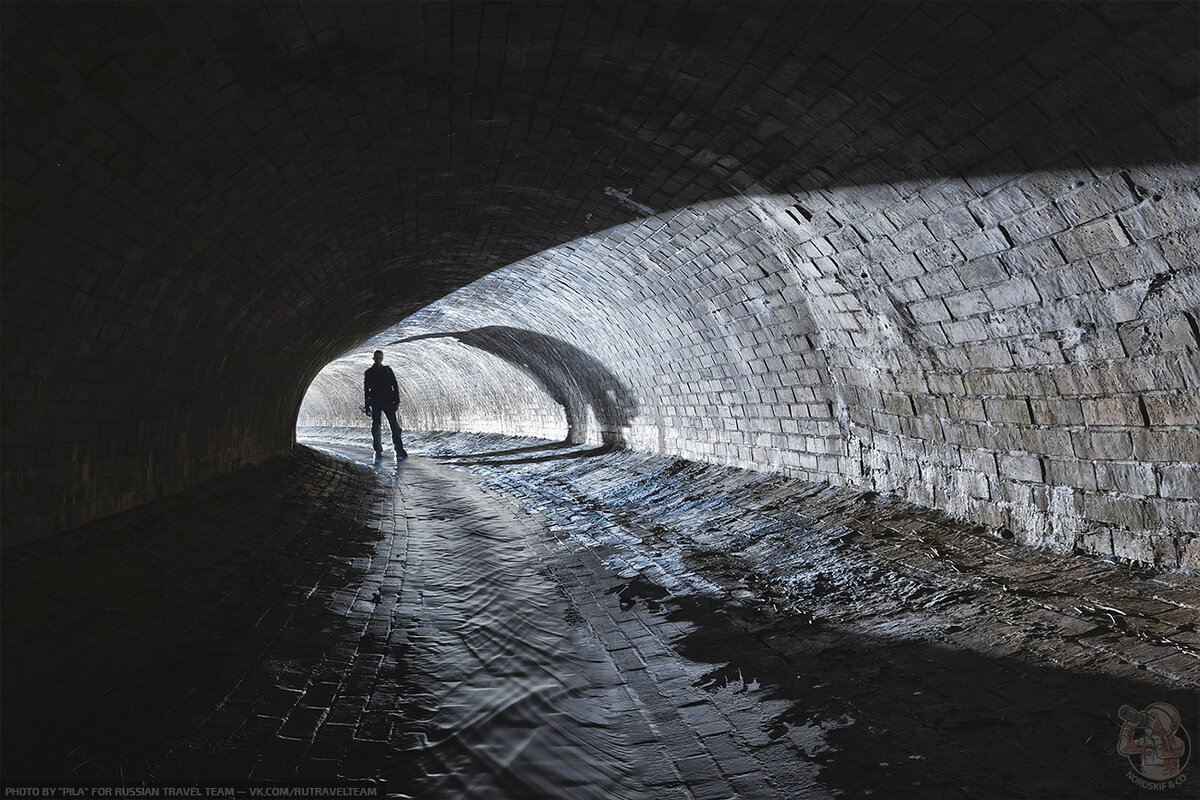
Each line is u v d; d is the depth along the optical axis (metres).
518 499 14.80
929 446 8.52
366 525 11.76
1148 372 5.66
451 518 12.78
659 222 10.39
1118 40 4.29
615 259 12.58
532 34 6.04
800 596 7.15
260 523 9.93
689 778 4.20
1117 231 5.29
